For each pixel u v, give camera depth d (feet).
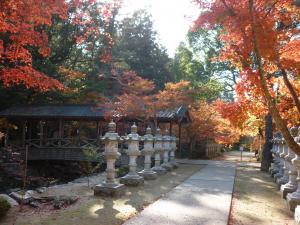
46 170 78.38
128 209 26.71
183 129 97.66
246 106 28.07
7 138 86.79
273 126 68.64
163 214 25.09
